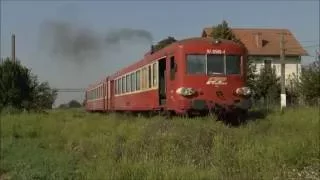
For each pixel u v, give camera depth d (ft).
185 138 57.36
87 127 91.25
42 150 74.18
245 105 80.23
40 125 105.40
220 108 78.23
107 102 165.58
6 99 174.91
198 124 63.57
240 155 49.52
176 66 80.33
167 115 84.84
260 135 62.08
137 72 109.91
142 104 104.22
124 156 52.95
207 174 42.80
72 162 59.62
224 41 81.20
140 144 58.54
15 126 104.47
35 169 54.54
